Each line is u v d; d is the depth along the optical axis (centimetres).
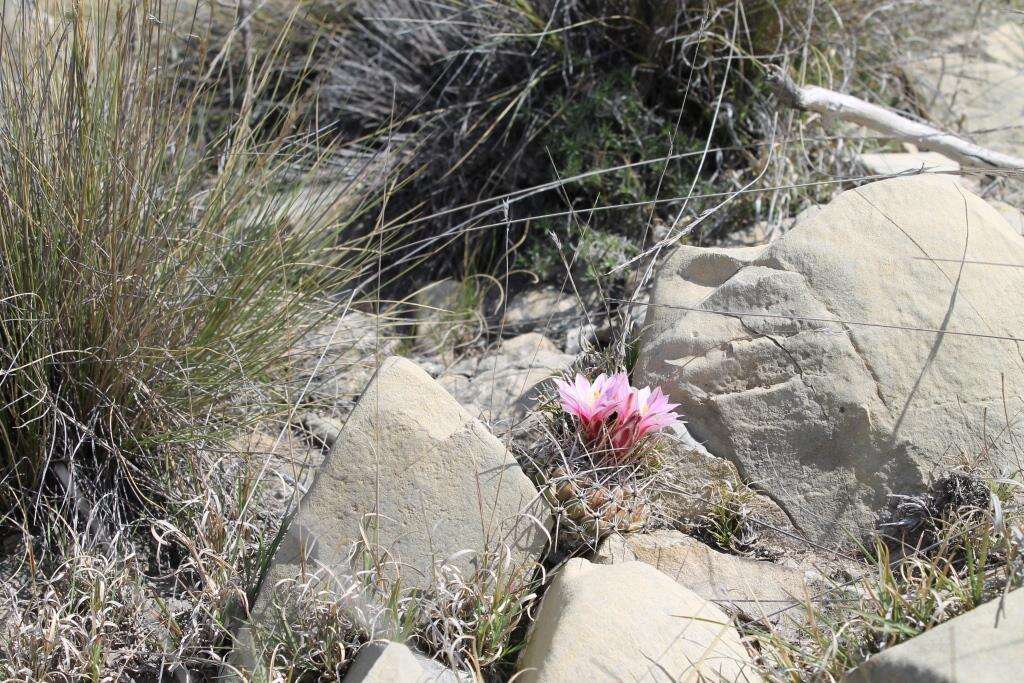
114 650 222
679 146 375
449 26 414
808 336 246
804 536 241
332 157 372
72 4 251
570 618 198
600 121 383
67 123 247
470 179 407
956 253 253
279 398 284
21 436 249
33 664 212
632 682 186
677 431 252
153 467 259
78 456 255
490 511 223
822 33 409
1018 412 241
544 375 315
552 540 230
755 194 363
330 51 443
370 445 222
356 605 211
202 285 259
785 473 245
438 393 228
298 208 315
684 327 260
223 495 250
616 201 374
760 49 396
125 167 249
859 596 214
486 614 212
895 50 437
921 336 244
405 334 372
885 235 254
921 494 236
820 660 195
